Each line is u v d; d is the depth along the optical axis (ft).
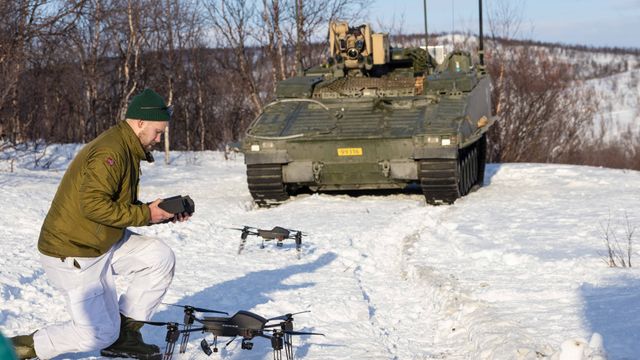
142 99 18.40
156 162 79.05
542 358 18.29
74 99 96.63
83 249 17.90
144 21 91.76
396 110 52.85
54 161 72.64
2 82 71.46
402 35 106.52
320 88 56.24
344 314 24.50
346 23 58.18
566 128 106.73
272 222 41.78
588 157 112.37
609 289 24.97
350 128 50.70
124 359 19.34
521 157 99.45
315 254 33.35
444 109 51.83
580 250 31.76
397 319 24.75
